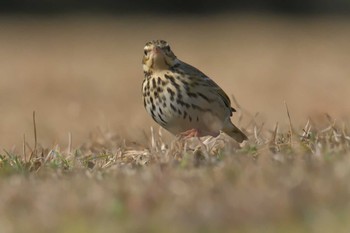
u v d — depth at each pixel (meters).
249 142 11.64
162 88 11.94
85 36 46.22
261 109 22.94
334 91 26.28
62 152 12.69
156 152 11.10
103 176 9.52
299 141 11.02
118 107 24.27
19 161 11.41
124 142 12.63
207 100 11.95
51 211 7.71
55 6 56.84
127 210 7.63
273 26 50.44
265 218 7.04
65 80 30.86
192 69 12.10
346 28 49.09
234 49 40.72
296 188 7.73
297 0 57.78
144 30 48.97
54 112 23.47
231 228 6.86
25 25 50.25
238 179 8.42
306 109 22.53
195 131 11.97
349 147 10.25
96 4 57.78
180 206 7.54
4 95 27.12
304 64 34.56
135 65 35.75
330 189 7.62
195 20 54.03
